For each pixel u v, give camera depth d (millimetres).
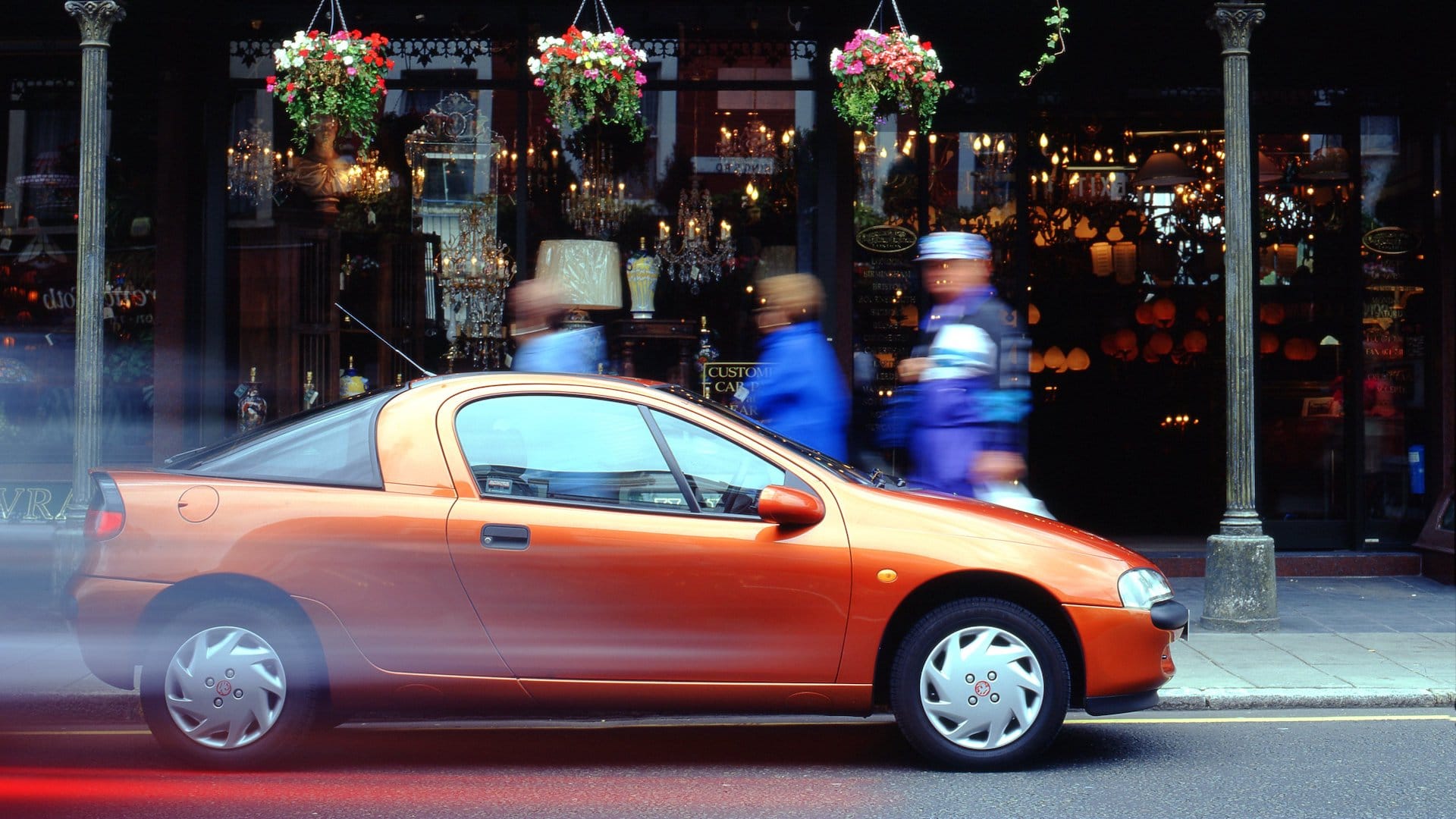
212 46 10328
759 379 10555
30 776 5301
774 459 5469
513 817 4770
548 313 8000
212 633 5254
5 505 10289
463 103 10500
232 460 5512
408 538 5242
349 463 5418
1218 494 13867
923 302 10742
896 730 6250
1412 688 6867
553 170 10539
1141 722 6430
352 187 10523
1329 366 11359
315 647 5289
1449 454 11000
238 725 5273
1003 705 5344
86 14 8258
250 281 10430
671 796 5062
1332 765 5562
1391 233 11258
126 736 6062
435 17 10438
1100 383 14109
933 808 4902
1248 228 8828
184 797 4992
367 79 8422
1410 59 10969
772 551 5277
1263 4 8812
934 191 10867
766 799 5023
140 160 10367
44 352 10438
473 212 10531
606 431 5461
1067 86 10984
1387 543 11250
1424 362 11172
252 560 5230
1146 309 13922
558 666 5250
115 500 5344
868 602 5277
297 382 10461
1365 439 11289
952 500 5691
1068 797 5047
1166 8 9898
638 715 5430
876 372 10750
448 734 6180
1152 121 11953
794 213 10562
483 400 5500
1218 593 8688
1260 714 6633
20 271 10453
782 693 5301
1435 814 4836
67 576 8273
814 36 10484
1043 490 14117
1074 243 12930
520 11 10430
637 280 10547
